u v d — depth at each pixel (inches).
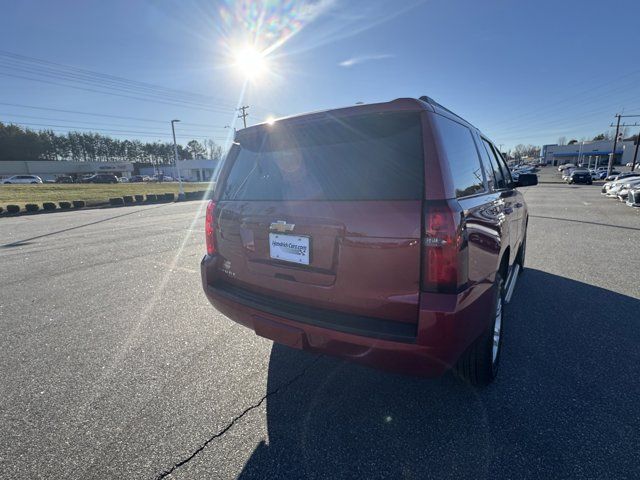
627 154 2819.9
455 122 88.0
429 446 72.9
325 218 74.2
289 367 105.1
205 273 101.7
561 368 99.7
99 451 73.8
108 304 160.2
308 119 82.0
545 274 189.9
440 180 65.3
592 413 81.0
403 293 67.1
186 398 91.0
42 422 82.8
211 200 106.0
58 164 2842.0
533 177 165.9
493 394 89.1
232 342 121.6
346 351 73.5
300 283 80.1
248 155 97.2
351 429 78.7
